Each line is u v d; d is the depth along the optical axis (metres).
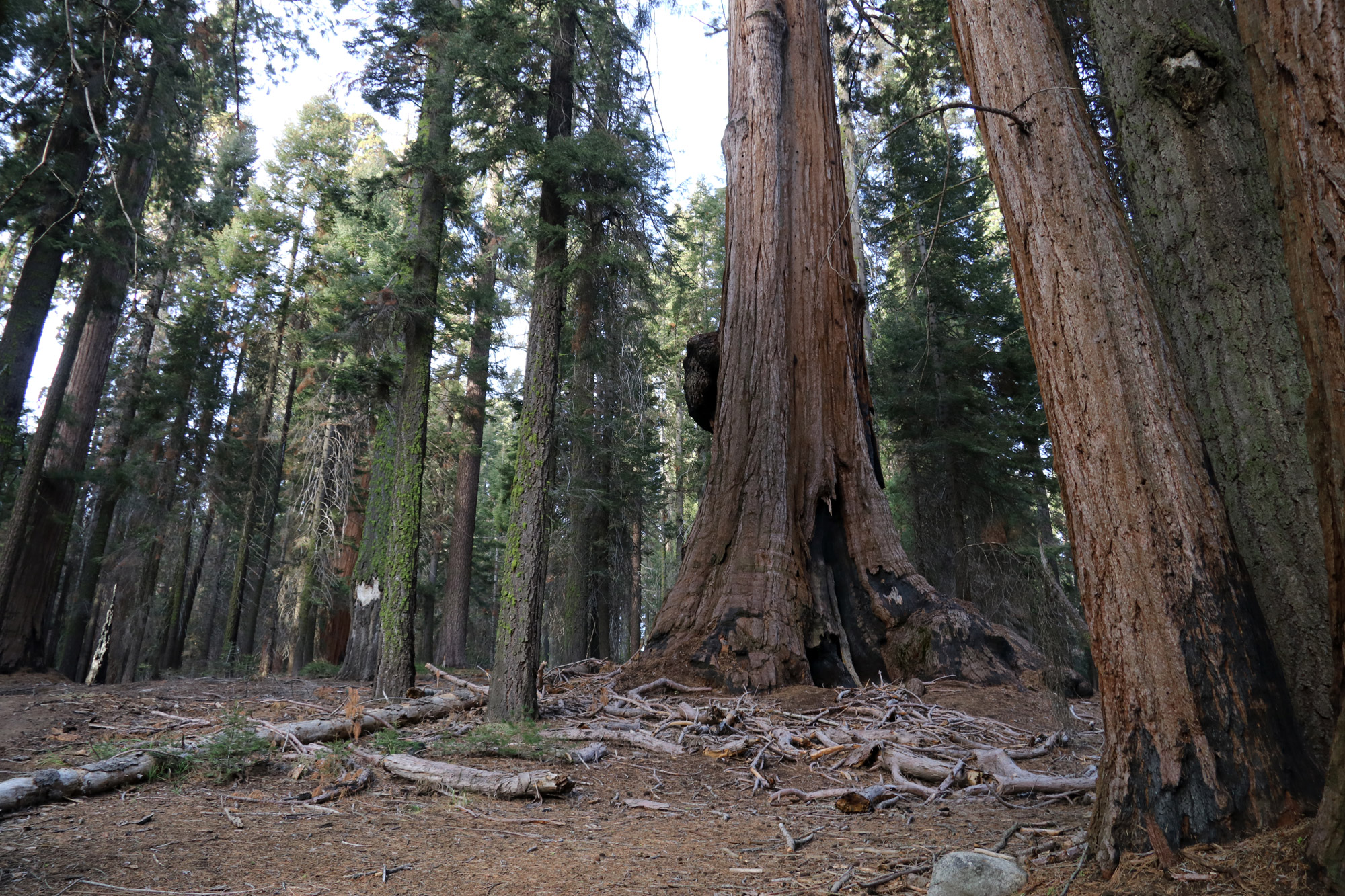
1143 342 3.29
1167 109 3.67
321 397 18.72
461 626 23.05
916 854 3.97
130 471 19.81
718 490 11.55
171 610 22.31
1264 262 3.34
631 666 10.44
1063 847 3.67
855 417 11.95
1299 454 3.15
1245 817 2.73
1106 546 3.19
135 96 15.13
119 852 3.88
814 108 13.37
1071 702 9.45
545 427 8.66
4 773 5.85
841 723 7.87
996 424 20.83
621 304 14.69
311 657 26.42
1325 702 2.99
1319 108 2.31
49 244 13.65
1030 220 3.63
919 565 21.02
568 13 10.65
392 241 18.14
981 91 3.96
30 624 14.77
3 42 10.98
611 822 4.90
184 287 24.17
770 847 4.29
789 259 12.59
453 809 5.07
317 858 3.90
